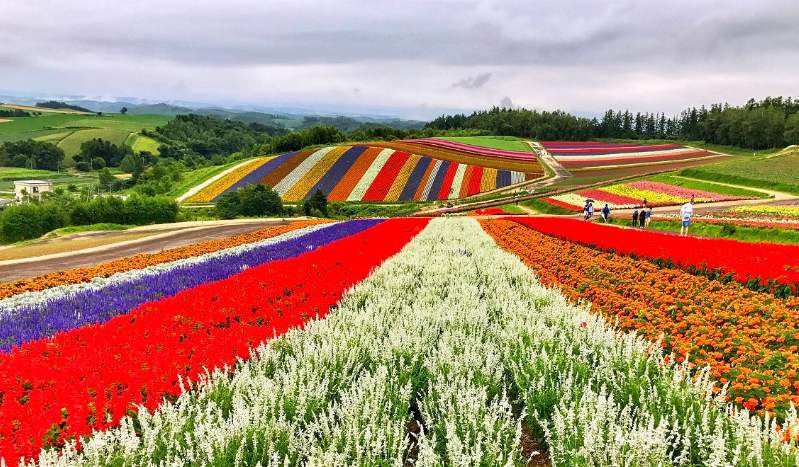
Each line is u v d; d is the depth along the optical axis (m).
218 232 36.97
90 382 5.94
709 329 8.29
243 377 6.08
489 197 64.31
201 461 4.54
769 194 50.66
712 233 27.80
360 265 15.35
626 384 6.13
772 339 7.77
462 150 102.69
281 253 18.66
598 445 4.53
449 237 24.33
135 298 11.22
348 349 7.51
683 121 177.50
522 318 9.19
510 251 19.83
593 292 12.08
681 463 4.51
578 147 122.31
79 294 11.94
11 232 39.91
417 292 12.03
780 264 12.72
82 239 33.53
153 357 6.79
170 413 5.11
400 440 5.13
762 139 123.88
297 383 6.20
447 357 7.01
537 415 5.41
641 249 16.81
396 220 37.88
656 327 8.97
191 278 13.73
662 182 65.56
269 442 4.83
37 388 6.13
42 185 99.06
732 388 6.11
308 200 64.75
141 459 4.52
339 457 4.51
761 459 4.18
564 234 23.44
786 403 5.54
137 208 48.41
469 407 5.43
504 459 4.79
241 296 10.77
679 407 5.48
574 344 7.74
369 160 84.94
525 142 130.25
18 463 4.54
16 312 10.23
